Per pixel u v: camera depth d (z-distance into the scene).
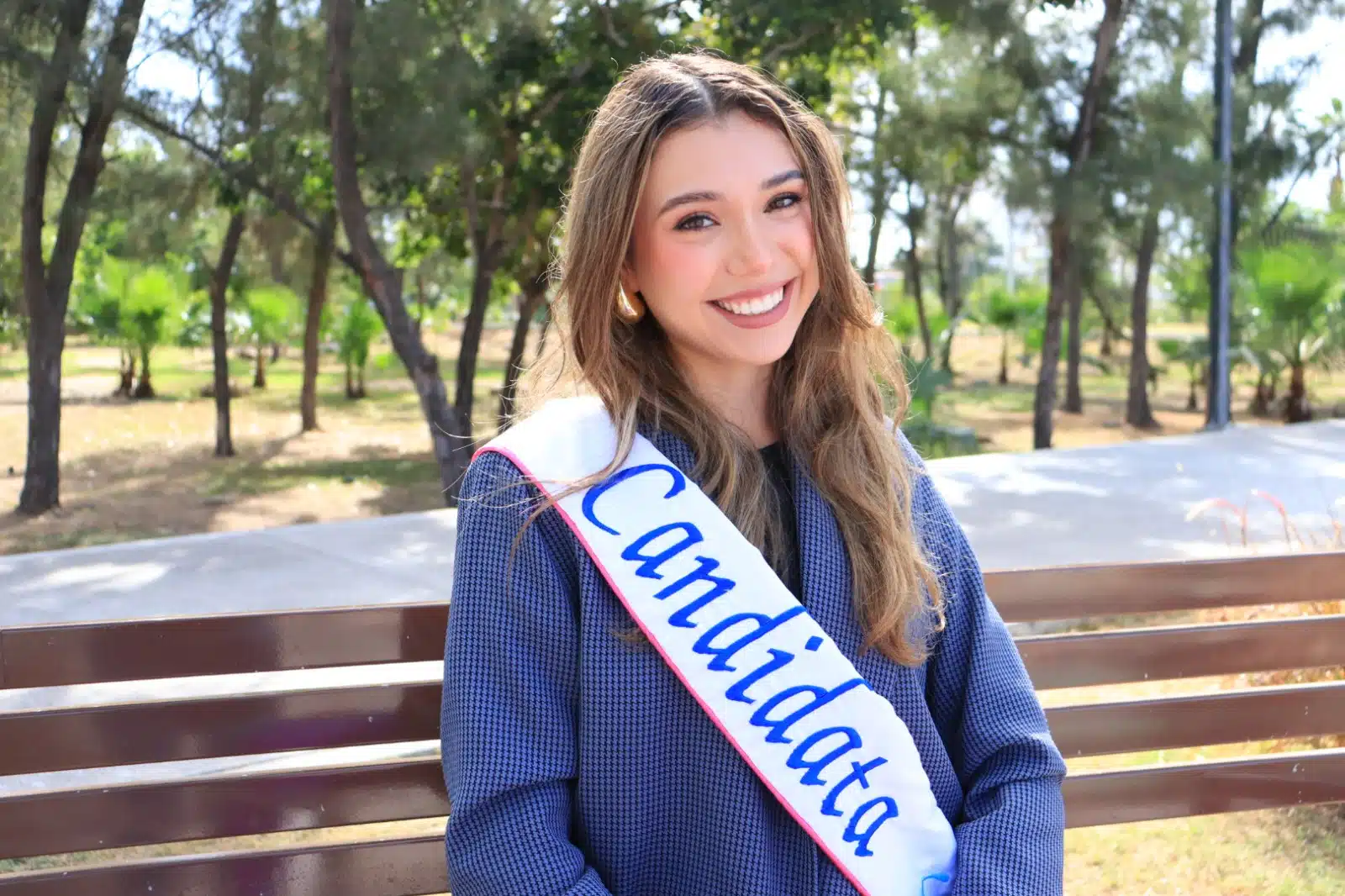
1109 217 12.29
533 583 1.31
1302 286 13.73
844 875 1.34
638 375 1.41
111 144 10.09
